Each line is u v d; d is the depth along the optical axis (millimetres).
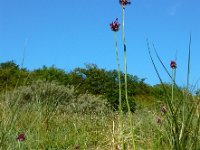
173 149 686
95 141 1735
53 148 1636
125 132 1489
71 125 2125
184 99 743
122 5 674
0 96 1582
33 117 1739
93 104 3770
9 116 1293
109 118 2168
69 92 3857
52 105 2125
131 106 2875
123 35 671
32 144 1446
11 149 1182
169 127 742
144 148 1255
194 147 703
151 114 1390
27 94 3352
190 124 721
